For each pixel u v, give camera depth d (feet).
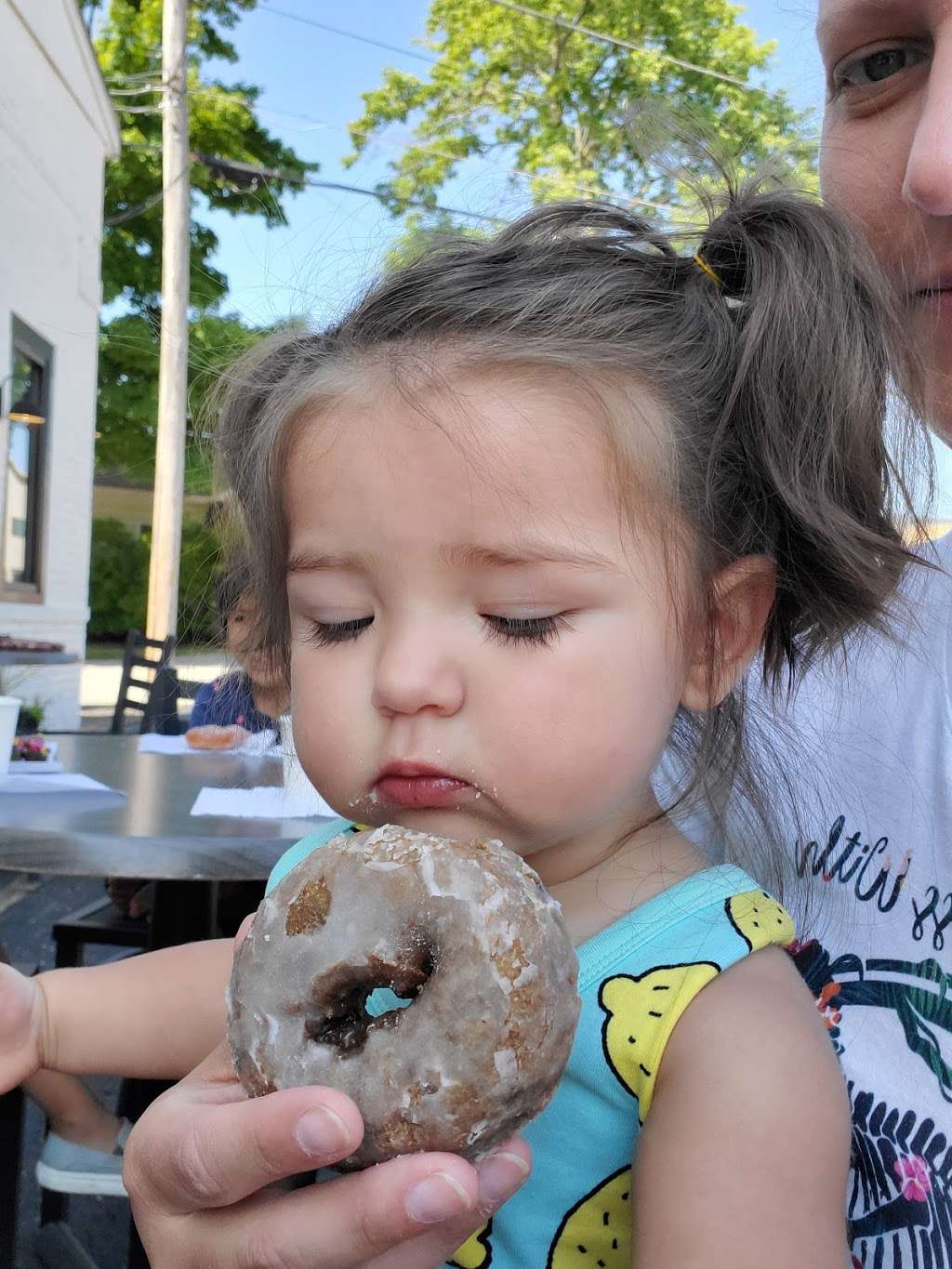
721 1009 0.99
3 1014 1.40
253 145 20.24
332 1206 0.75
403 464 1.01
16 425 9.62
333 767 1.03
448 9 21.02
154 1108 0.93
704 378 1.21
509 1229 1.05
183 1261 0.84
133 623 21.56
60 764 3.10
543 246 1.32
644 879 1.15
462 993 0.73
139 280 20.17
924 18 1.32
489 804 0.98
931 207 1.25
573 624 1.01
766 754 1.38
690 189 1.50
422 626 1.00
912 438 1.32
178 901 2.44
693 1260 0.86
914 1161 1.12
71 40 9.96
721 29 21.02
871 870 1.29
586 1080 1.02
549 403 1.05
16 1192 2.31
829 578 1.25
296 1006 0.77
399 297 1.23
